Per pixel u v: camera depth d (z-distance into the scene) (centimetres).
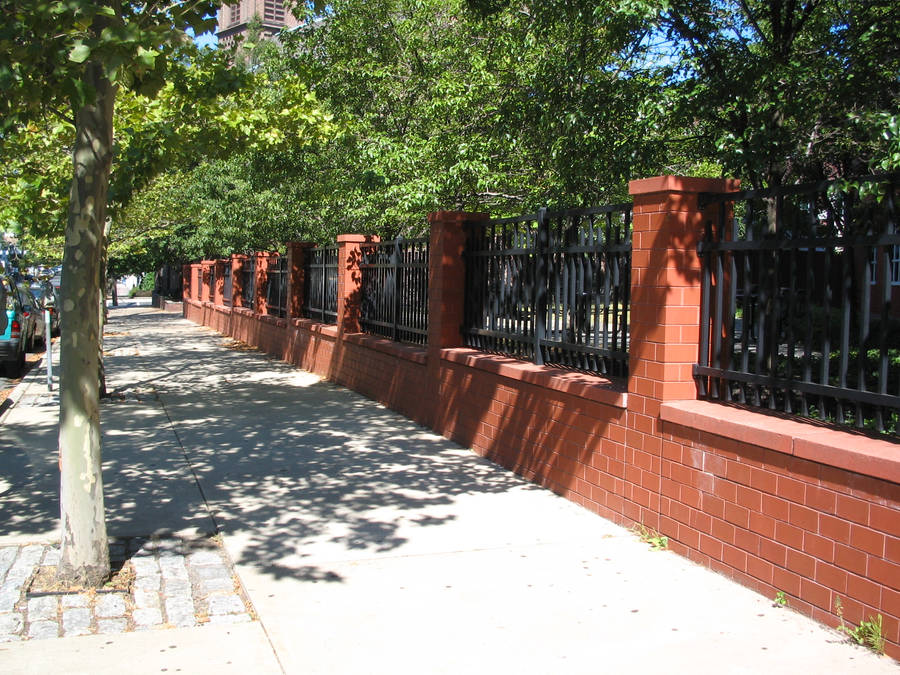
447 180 1105
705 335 511
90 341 446
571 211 648
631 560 489
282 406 1060
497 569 477
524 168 1121
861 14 769
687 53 805
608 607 422
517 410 706
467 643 384
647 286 527
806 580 405
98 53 412
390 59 1545
